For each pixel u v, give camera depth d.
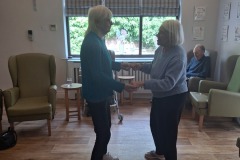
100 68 1.75
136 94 4.62
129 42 4.66
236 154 2.53
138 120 3.49
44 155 2.52
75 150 2.62
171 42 1.83
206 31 4.38
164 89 1.80
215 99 2.95
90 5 4.36
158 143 2.25
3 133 2.78
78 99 3.47
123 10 4.42
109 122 2.06
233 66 3.47
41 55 3.55
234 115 3.02
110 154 2.48
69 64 4.44
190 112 3.83
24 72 3.45
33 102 3.13
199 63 3.93
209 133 3.05
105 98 1.88
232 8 3.74
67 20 4.50
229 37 3.84
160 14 4.44
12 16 4.31
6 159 2.45
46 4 4.26
